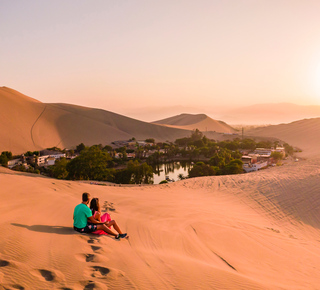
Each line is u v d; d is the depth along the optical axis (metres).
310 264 11.12
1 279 4.50
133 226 10.39
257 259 10.38
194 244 9.98
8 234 6.58
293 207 23.11
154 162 163.12
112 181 75.31
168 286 5.33
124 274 5.50
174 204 18.55
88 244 7.00
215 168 94.75
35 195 12.52
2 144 191.50
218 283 5.95
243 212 20.47
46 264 5.40
